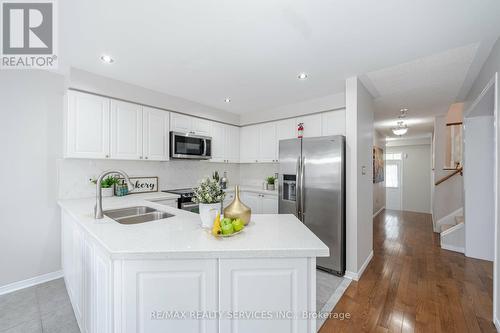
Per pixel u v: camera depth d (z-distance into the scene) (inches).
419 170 281.9
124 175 70.9
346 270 102.8
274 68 94.4
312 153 111.8
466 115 121.6
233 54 83.0
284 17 62.1
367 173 118.6
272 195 146.3
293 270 45.8
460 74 99.3
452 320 72.4
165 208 85.0
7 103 87.2
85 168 107.0
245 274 44.9
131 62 89.2
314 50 79.8
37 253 94.0
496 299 69.4
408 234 173.3
